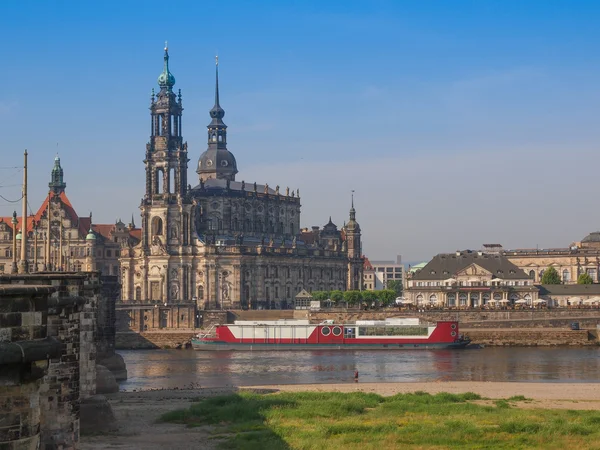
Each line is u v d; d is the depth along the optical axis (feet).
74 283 189.57
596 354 604.49
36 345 90.94
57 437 188.03
